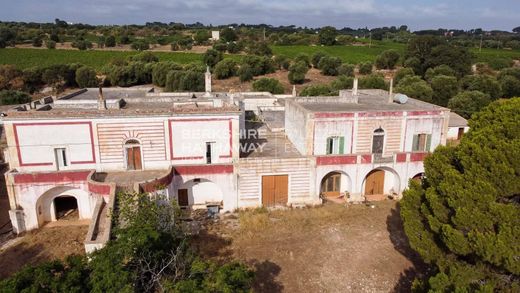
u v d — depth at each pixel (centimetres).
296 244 2909
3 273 2550
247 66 10512
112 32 18312
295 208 3469
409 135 3594
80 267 1545
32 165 3077
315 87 7456
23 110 3200
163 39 16338
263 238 2986
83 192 3164
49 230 3083
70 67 9931
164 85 9612
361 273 2581
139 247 1708
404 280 2503
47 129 3022
